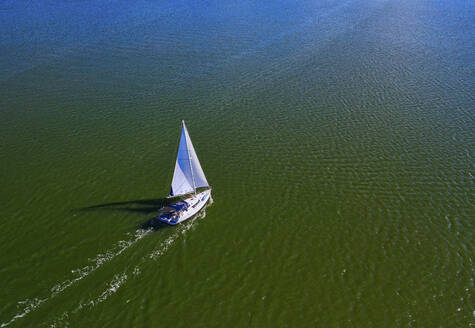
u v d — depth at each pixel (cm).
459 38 10831
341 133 6631
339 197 5234
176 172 4809
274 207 5078
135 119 6950
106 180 5475
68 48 9912
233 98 7725
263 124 6894
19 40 10331
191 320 3688
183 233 4641
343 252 4434
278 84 8338
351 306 3838
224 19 12481
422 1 14762
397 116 7112
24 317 3641
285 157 6031
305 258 4362
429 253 4394
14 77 8375
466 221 4800
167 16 12631
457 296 3909
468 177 5547
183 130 4516
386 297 3919
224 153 6122
